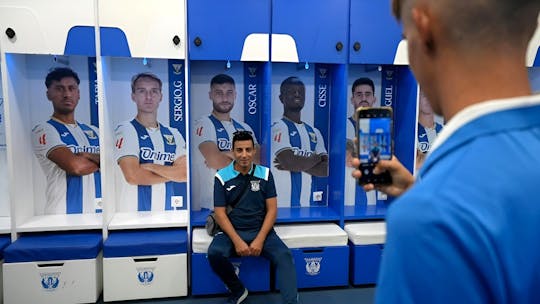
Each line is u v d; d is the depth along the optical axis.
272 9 2.87
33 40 2.67
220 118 3.31
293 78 3.39
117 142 3.21
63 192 3.19
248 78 3.31
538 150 0.43
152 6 2.75
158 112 3.23
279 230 3.12
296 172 3.50
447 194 0.41
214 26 2.81
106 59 2.97
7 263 2.68
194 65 3.23
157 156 3.28
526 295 0.40
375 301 0.44
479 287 0.38
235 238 2.74
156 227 3.05
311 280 3.03
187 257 2.96
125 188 3.26
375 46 3.01
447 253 0.38
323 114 3.47
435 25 0.48
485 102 0.45
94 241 2.86
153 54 2.78
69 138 3.15
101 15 2.70
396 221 0.42
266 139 3.08
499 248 0.39
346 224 3.29
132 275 2.82
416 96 3.20
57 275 2.73
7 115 2.75
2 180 3.13
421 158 3.63
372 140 0.98
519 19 0.45
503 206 0.40
